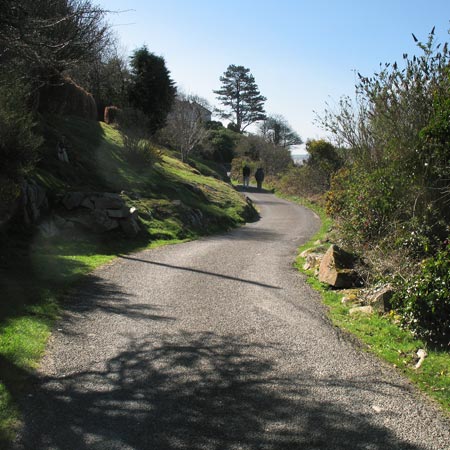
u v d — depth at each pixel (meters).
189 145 32.84
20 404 4.06
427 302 5.96
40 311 6.39
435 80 8.05
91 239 11.77
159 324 6.45
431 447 3.73
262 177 39.22
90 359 5.16
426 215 7.93
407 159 8.24
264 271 10.32
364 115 10.64
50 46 6.95
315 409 4.27
